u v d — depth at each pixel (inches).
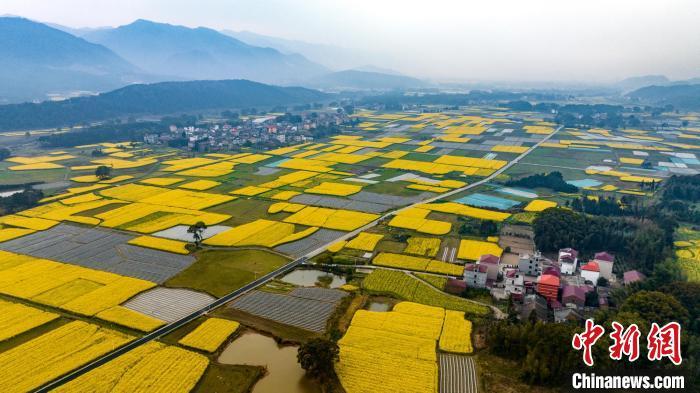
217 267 4416.8
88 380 2783.0
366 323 3464.6
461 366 3011.8
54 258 4569.4
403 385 2797.7
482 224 5462.6
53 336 3230.8
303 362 2819.9
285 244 5000.0
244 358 3080.7
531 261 4261.8
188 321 3481.8
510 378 2903.5
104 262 4493.1
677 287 3708.2
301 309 3683.6
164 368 2910.9
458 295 3966.5
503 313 3659.0
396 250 4879.4
